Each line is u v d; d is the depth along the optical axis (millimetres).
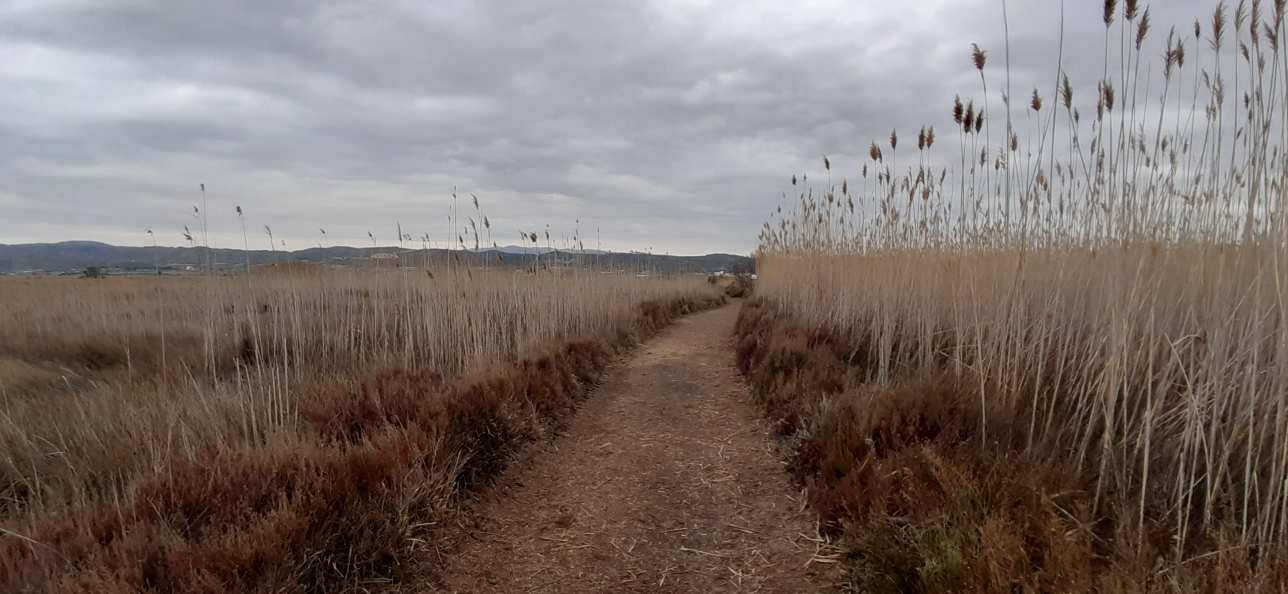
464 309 8344
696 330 14602
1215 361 3133
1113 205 4227
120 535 3064
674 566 3543
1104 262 4465
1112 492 3365
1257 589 2311
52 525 3135
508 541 3883
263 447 4168
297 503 3334
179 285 15656
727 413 6680
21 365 7051
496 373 6164
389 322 9672
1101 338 4031
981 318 5551
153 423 4695
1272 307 3158
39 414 5020
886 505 3463
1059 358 4469
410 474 3869
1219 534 2709
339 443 4207
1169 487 3252
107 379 6855
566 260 12297
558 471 5094
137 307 12102
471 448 4621
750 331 11266
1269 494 2730
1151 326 3094
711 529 3977
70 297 12906
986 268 5816
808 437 4844
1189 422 3021
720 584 3324
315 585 3031
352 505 3443
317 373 7023
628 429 6230
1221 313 3195
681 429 6172
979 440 4117
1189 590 2354
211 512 3303
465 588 3322
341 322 9141
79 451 4312
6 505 3773
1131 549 2727
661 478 4887
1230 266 3641
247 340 8469
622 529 4035
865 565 3150
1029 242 5676
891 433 4320
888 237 8141
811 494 4121
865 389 5441
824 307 9891
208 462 3725
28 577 2727
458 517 4039
